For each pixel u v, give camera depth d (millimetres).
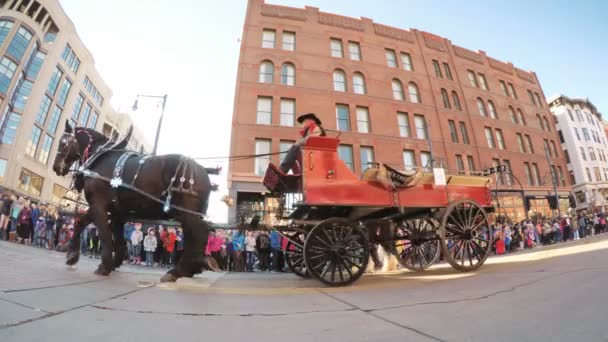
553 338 1923
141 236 11297
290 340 2074
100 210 4922
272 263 11445
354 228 5430
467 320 2455
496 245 15375
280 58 21984
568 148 43125
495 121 28125
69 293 3209
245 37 22016
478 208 6562
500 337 2008
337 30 24609
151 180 4883
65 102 40938
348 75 23406
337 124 21938
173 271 4707
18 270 4391
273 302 3531
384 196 5672
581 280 3678
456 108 27250
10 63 32969
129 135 5539
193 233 4812
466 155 25203
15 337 1879
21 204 13289
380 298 3723
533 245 16984
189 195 4875
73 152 5508
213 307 3141
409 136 23719
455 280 4938
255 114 19891
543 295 3119
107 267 4891
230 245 11570
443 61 28297
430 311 2842
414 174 5961
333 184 5340
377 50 25344
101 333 2096
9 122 33062
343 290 4629
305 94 21359
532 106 32031
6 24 33125
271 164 5383
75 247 5320
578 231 19859
